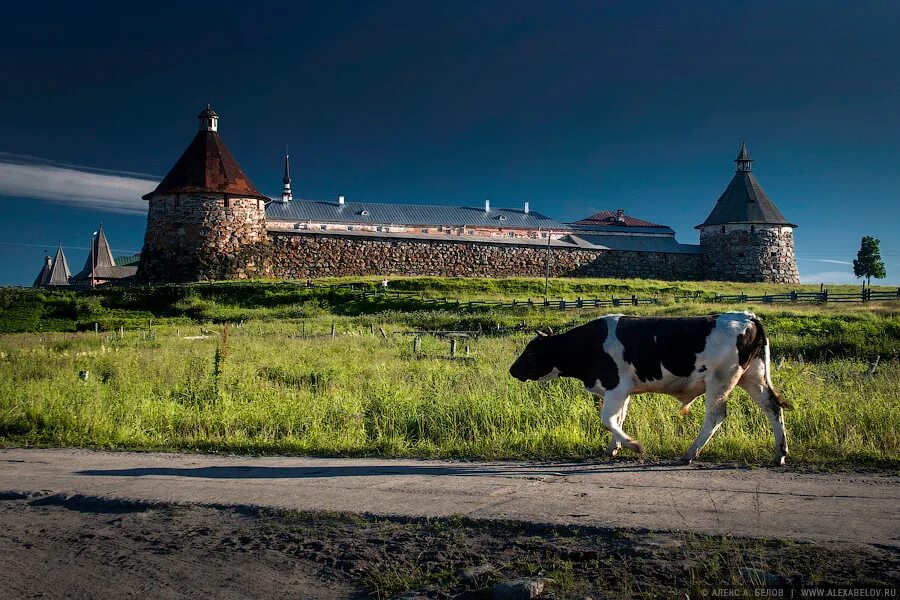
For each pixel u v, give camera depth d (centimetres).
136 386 1374
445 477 719
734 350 733
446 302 4375
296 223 6906
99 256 9700
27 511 649
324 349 2256
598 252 7475
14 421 1092
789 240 7644
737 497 595
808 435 843
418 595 439
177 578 483
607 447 828
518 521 548
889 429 816
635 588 426
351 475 743
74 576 493
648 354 770
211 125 6384
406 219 7362
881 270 8431
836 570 430
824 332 2320
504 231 7619
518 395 1090
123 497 669
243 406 1149
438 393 1141
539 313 3694
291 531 561
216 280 6012
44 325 4322
